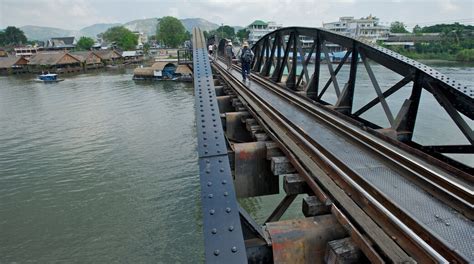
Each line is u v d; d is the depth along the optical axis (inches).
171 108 1453.0
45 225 534.3
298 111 236.7
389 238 74.7
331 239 82.4
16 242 491.2
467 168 127.8
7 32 5413.4
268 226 84.4
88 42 5275.6
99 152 893.2
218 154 112.3
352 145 154.8
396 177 116.5
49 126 1185.4
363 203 93.0
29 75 3051.2
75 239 494.3
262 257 83.7
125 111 1409.9
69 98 1754.4
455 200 94.3
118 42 5029.5
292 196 150.3
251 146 162.6
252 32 3720.5
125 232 508.4
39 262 447.8
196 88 224.2
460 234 80.8
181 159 816.9
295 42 338.0
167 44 5014.8
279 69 401.1
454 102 137.3
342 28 2878.9
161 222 532.1
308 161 128.0
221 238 71.4
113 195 632.4
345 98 221.0
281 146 152.5
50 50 5123.0
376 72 1170.0
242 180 162.1
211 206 82.8
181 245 474.0
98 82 2416.3
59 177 729.6
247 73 445.1
